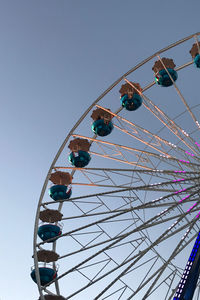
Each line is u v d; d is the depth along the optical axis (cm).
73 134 2283
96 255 1738
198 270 1786
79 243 1867
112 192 1864
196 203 1766
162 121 2158
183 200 1758
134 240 1864
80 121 2295
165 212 1738
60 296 1848
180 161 1981
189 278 1772
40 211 2083
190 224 1786
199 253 1817
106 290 1617
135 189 1834
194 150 2042
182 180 1778
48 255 1983
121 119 2258
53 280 1825
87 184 2228
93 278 1722
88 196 1928
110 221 1883
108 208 1911
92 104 2314
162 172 1903
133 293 1631
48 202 2053
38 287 1792
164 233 1694
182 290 1750
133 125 2219
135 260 1667
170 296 1892
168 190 1950
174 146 2064
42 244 1961
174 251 1700
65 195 2330
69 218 2116
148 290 1634
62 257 1903
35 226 1995
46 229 2106
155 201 1775
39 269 1955
